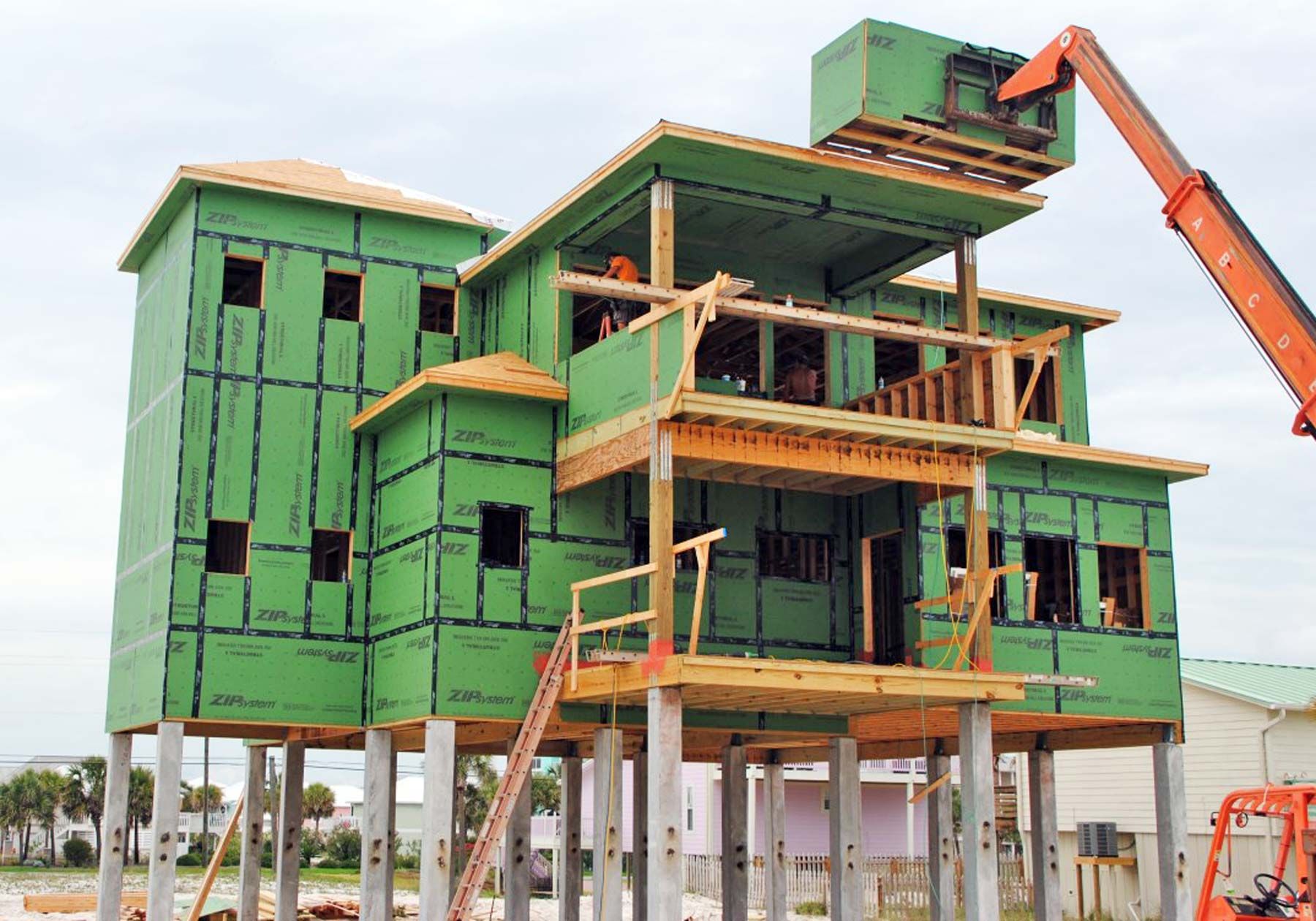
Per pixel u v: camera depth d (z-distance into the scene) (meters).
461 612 24.03
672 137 22.39
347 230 28.47
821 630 27.00
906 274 29.89
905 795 59.22
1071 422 32.56
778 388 30.28
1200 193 20.80
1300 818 18.03
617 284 21.56
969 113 24.33
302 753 29.92
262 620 26.02
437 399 24.81
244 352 27.12
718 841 57.06
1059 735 30.23
